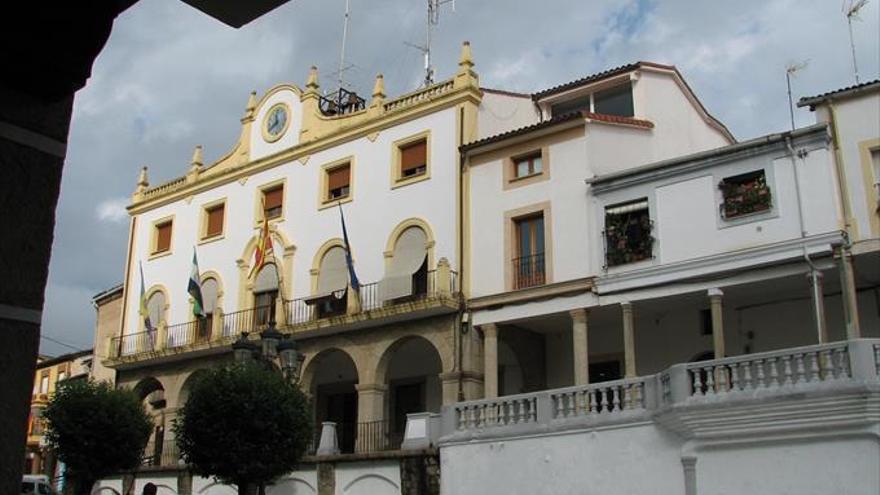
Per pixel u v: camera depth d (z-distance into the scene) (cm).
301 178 3344
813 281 2116
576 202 2575
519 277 2653
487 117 2981
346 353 2938
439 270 2711
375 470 2464
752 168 2270
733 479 1698
